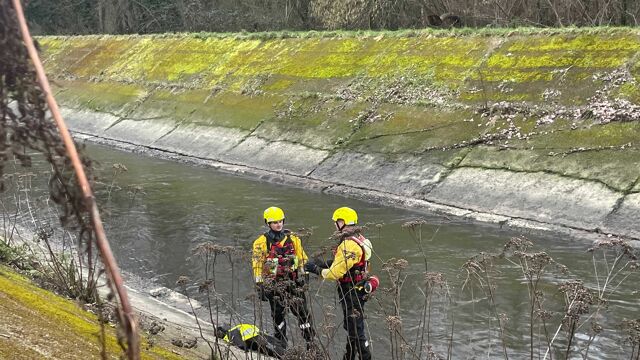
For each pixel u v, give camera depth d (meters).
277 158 16.94
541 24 21.14
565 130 13.36
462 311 7.97
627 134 12.51
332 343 6.71
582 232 10.87
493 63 16.58
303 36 22.64
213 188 15.05
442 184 13.45
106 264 1.31
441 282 6.32
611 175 11.78
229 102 20.98
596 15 19.92
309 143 16.95
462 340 7.25
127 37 30.20
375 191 14.04
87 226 1.52
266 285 6.02
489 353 6.96
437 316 7.85
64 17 40.31
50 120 1.56
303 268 6.61
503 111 14.70
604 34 15.50
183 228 11.85
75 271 7.04
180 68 25.00
